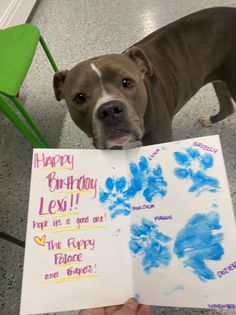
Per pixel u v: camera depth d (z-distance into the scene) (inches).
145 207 33.4
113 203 34.0
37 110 86.0
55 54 96.7
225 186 31.8
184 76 58.7
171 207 32.7
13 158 78.3
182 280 30.9
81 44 96.7
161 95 53.7
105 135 41.8
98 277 32.0
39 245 32.0
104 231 33.1
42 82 91.7
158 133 53.3
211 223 31.1
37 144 62.3
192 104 76.9
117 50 91.1
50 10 113.1
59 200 33.5
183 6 97.5
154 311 51.4
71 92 45.6
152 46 57.1
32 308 30.5
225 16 57.7
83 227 33.0
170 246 31.8
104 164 35.1
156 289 31.4
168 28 59.4
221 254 30.3
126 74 44.1
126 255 32.7
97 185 34.4
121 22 98.9
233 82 59.2
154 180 34.0
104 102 41.3
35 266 31.4
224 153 66.5
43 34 104.5
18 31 68.7
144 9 100.8
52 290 31.2
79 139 76.5
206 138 33.8
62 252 32.2
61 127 80.2
